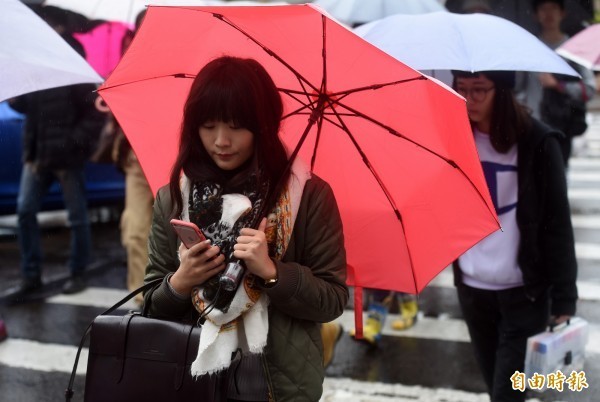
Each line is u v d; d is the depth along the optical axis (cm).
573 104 1173
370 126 420
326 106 419
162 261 397
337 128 432
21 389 813
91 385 381
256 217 370
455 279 620
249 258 357
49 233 1525
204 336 366
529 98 1184
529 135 572
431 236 440
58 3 1104
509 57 552
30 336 966
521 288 593
